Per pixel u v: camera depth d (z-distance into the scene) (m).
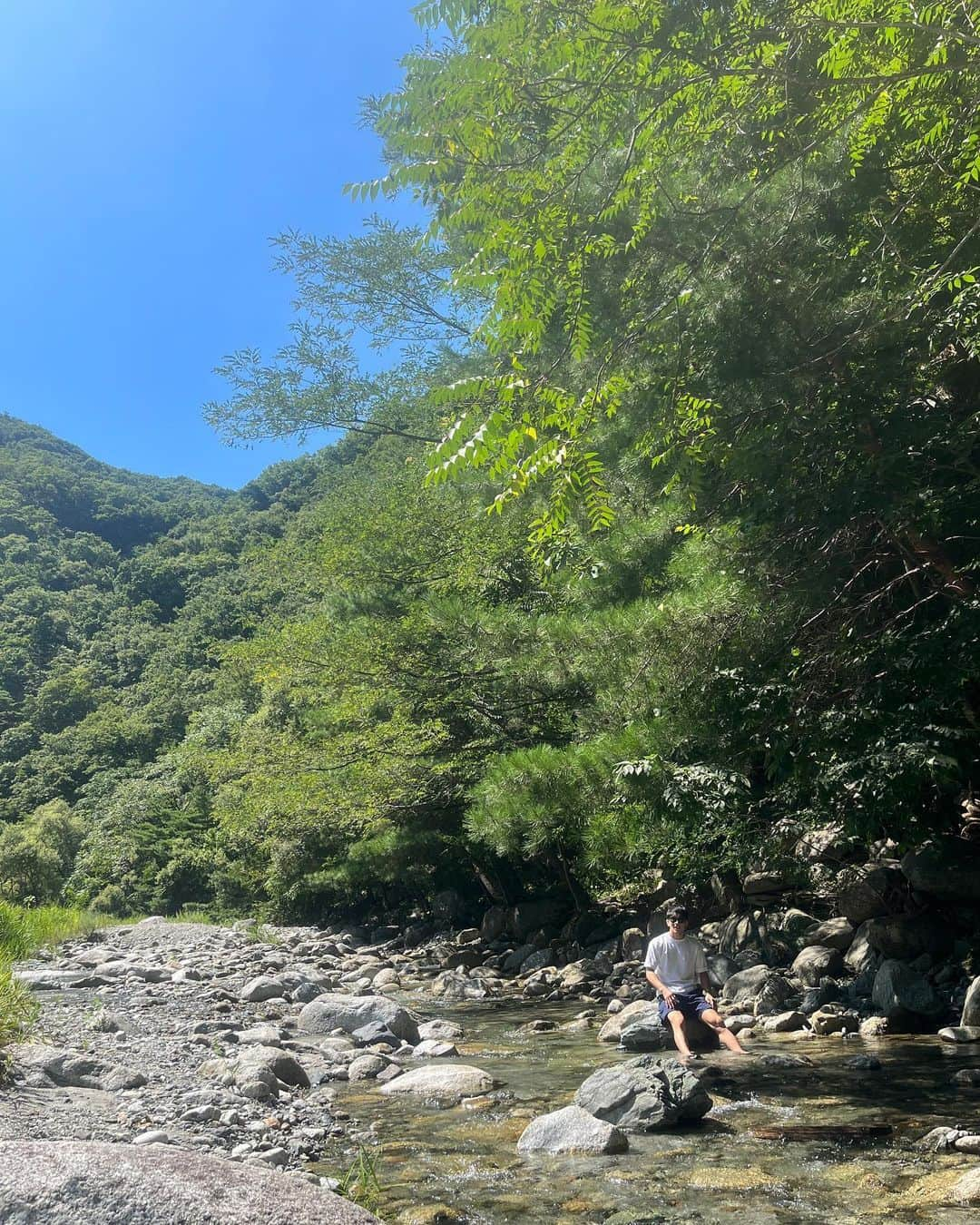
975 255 7.89
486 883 21.92
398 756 20.22
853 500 8.58
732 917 13.73
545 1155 6.03
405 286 23.83
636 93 6.01
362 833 23.91
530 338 6.30
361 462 29.41
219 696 52.81
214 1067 8.21
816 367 8.25
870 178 8.18
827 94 6.92
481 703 18.78
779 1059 8.09
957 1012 9.33
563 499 5.30
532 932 18.81
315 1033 10.83
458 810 21.30
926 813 11.32
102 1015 10.31
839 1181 5.18
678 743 9.82
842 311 8.08
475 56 5.77
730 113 6.81
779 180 7.71
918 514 8.45
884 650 8.98
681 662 10.11
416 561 21.86
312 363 23.70
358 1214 3.64
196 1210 3.37
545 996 13.54
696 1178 5.39
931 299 8.26
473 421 5.29
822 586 9.32
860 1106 6.54
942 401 9.20
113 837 45.34
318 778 21.69
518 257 6.24
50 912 25.02
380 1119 7.09
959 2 5.69
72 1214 3.29
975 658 8.31
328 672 22.08
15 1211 3.27
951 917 11.04
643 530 11.27
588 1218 4.92
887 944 10.86
